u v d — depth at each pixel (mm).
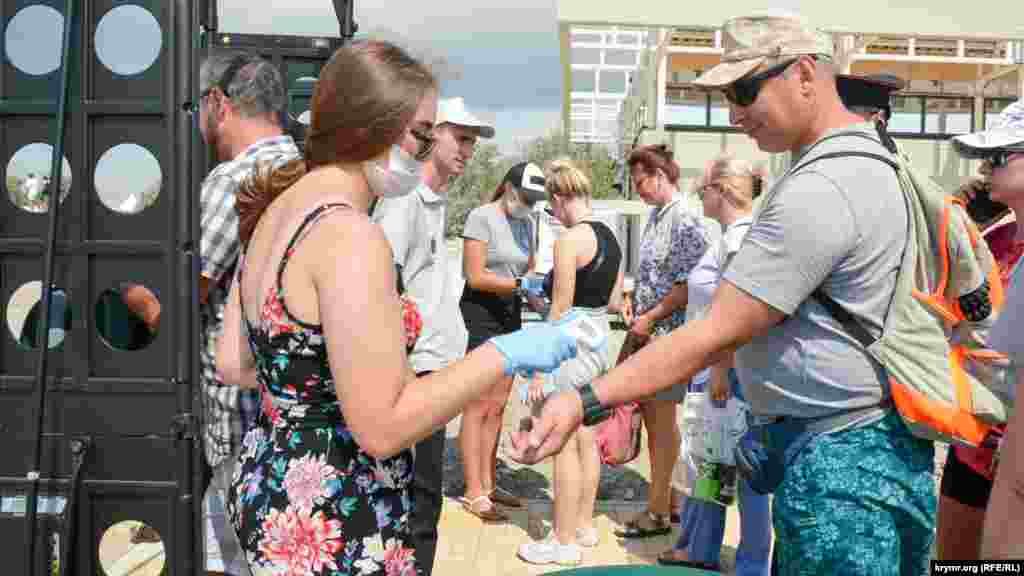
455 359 3676
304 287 1634
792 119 2109
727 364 3717
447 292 3676
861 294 1931
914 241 1943
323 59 4117
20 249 2041
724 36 2174
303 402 1687
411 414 1577
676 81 12508
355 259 1576
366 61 1674
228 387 2486
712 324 1964
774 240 1918
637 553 4500
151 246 1994
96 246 2004
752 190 3992
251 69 2594
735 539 4711
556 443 1976
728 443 3775
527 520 5051
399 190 1747
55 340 2061
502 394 5125
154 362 2027
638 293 4809
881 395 1954
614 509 5254
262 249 1813
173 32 1966
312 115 1739
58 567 2025
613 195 26156
